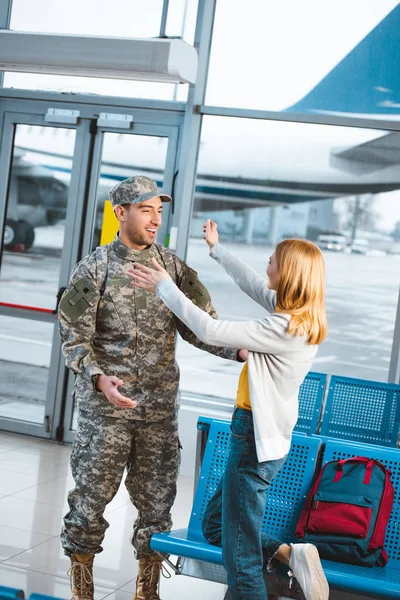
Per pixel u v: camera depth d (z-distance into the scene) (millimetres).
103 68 5797
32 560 4055
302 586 2771
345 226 6074
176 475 3471
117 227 6551
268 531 3299
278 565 2949
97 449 3297
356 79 6035
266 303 3189
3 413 6809
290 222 6176
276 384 2713
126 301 3320
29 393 6750
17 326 6742
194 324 2730
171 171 6406
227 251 3361
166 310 3377
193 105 6219
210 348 3365
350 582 2795
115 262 3359
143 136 6473
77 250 6574
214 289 6309
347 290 6078
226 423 3436
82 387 3361
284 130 6141
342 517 2998
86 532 3344
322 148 6090
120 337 3324
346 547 2963
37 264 6691
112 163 6539
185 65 5812
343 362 6090
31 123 6688
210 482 3379
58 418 6633
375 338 6027
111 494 3359
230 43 6223
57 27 6656
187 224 6297
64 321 3256
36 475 5617
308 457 3322
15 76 6754
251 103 6199
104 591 3775
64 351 3248
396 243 5992
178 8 6316
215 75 6254
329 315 6102
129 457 3475
